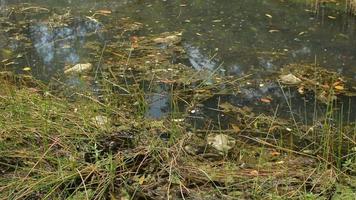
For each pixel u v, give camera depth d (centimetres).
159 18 804
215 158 519
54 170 497
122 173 493
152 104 597
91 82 636
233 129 562
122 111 577
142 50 704
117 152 515
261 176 492
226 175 493
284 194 472
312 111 589
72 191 484
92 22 795
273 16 805
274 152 527
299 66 667
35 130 535
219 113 586
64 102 585
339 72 657
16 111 554
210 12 823
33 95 589
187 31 760
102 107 580
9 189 480
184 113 585
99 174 490
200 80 639
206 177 490
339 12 813
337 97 609
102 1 875
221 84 633
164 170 496
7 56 703
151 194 478
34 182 484
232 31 760
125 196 476
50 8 852
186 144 531
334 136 544
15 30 776
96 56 693
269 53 700
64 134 531
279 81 638
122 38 741
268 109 593
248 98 610
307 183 484
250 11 824
